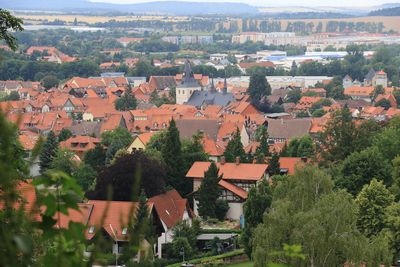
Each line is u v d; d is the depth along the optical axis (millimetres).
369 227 139375
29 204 19922
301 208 123375
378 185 141500
